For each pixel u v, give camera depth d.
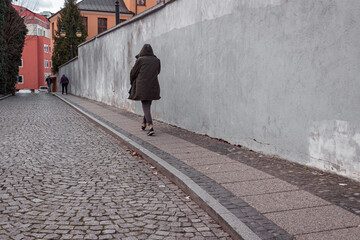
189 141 7.45
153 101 11.16
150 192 4.57
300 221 3.28
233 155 6.09
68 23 46.53
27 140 8.30
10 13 28.25
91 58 21.73
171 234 3.33
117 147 7.54
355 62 4.24
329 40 4.58
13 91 32.00
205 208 3.89
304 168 5.06
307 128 5.05
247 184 4.45
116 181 5.06
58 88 48.75
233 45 6.72
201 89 8.07
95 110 14.80
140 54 8.48
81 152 7.03
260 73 5.98
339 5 4.41
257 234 3.04
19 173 5.41
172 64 9.55
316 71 4.82
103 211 3.89
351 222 3.23
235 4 6.57
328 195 3.95
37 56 71.00
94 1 47.22
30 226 3.47
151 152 6.42
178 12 9.02
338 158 4.57
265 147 5.98
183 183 4.61
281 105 5.53
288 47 5.29
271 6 5.60
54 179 5.12
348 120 4.39
